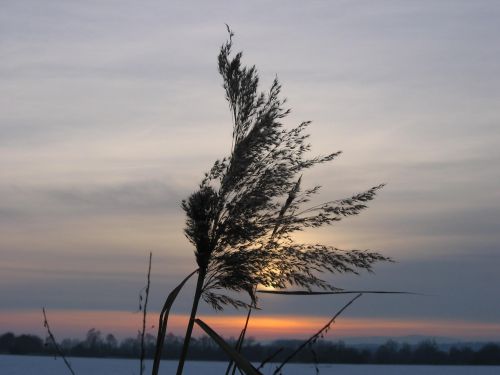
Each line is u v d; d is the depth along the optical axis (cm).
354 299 379
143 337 376
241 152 415
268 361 367
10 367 4066
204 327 357
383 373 10438
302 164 424
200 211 408
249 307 411
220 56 439
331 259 408
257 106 430
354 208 419
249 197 407
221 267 412
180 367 390
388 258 405
